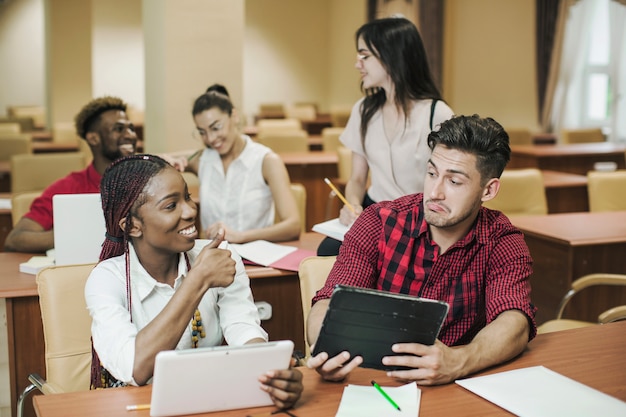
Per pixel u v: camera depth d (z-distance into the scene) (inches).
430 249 75.4
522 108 394.6
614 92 351.9
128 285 71.1
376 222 77.4
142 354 65.1
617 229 146.4
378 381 67.6
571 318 143.3
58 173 193.9
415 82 107.8
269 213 130.1
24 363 104.5
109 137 123.7
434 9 427.8
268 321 115.0
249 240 122.0
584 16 366.3
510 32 397.4
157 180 69.3
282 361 60.7
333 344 64.6
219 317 75.6
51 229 122.1
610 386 66.9
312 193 256.5
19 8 556.4
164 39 195.2
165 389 58.1
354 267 76.2
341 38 534.3
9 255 118.7
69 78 405.1
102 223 105.5
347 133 117.3
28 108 499.8
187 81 198.2
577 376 68.9
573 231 144.4
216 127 124.0
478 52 416.8
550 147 291.6
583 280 116.1
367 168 118.5
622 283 114.3
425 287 76.0
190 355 57.7
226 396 60.3
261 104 545.3
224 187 128.2
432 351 65.3
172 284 73.3
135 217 69.8
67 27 402.3
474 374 68.3
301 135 288.4
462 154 69.7
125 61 515.5
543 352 74.7
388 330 64.1
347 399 63.1
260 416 60.2
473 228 75.4
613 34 349.7
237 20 201.3
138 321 70.9
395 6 454.0
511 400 62.6
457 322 76.7
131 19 513.3
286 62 552.1
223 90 133.4
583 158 281.9
